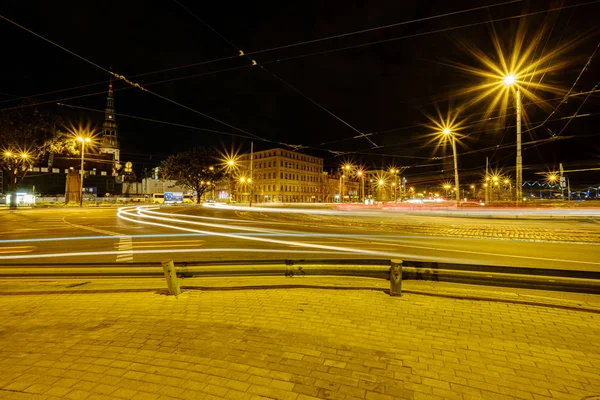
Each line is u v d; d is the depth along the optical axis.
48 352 3.27
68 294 5.36
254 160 94.81
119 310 4.51
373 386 2.64
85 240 12.23
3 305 4.79
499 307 4.52
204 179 60.12
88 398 2.50
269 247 10.44
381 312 4.32
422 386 2.65
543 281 4.53
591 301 4.96
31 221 20.78
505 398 2.49
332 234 14.11
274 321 4.01
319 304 4.64
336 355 3.14
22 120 30.62
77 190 43.94
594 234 13.71
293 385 2.65
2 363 3.05
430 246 10.55
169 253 9.38
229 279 6.43
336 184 115.12
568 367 2.94
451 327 3.83
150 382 2.71
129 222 20.42
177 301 4.88
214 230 15.96
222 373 2.83
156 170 98.00
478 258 8.47
